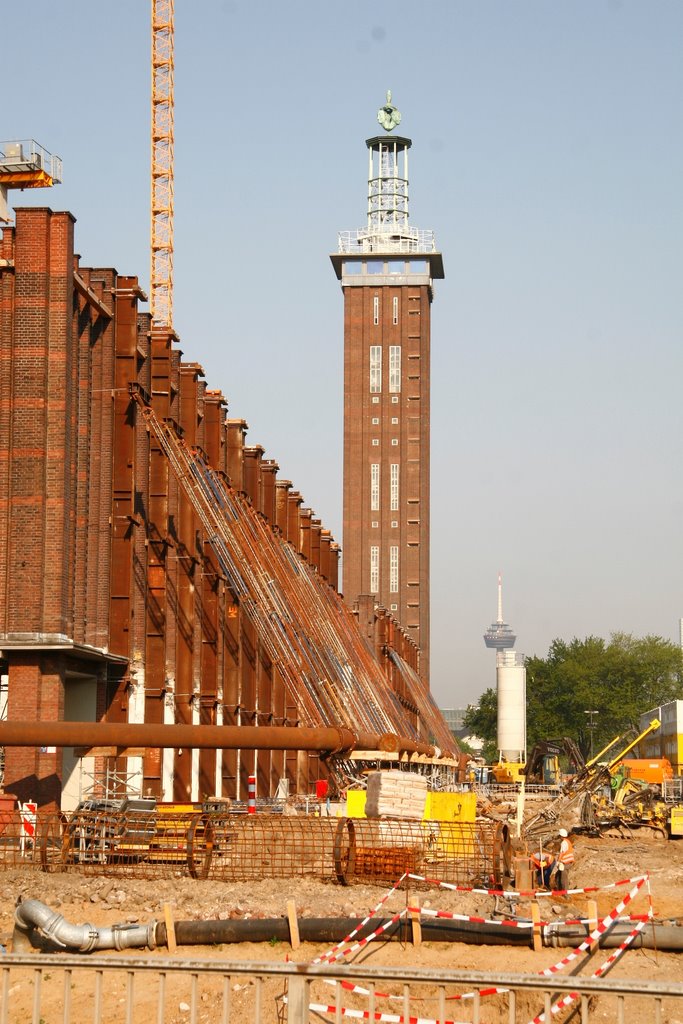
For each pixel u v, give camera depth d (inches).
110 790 2012.8
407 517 6993.1
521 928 1010.7
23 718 1964.8
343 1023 820.0
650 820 2679.6
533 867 1464.1
